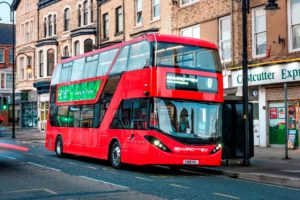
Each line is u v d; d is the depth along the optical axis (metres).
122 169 17.41
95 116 19.31
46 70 48.72
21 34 54.84
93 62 20.05
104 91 18.80
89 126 19.78
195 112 15.87
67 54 46.06
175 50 15.91
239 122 17.77
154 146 15.30
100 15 40.53
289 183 13.52
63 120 22.42
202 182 13.95
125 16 36.53
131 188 12.41
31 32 52.72
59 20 47.69
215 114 16.20
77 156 23.14
